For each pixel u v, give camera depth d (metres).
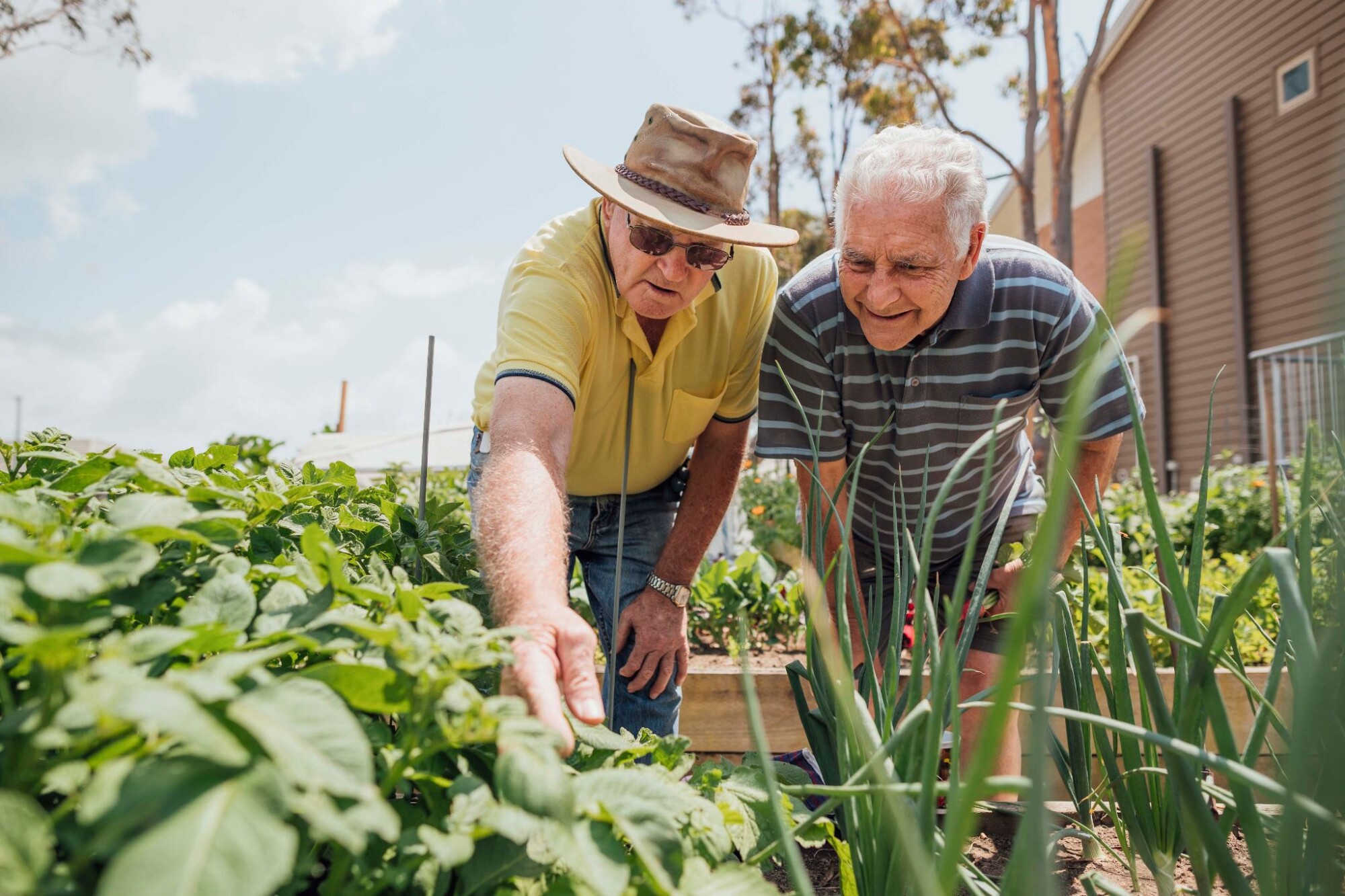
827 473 2.01
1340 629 0.73
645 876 0.74
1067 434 0.50
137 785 0.52
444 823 0.75
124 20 8.61
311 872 0.72
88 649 0.69
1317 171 9.88
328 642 0.72
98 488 0.96
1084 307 1.87
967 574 0.76
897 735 0.77
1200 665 0.86
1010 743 1.77
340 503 1.57
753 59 18.47
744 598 3.94
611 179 1.70
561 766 0.70
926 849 0.78
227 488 1.08
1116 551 1.20
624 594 2.15
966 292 1.79
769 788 0.70
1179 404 12.20
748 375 2.09
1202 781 0.99
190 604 0.75
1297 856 0.82
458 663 0.73
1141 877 1.25
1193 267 11.93
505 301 1.82
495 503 1.25
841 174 1.76
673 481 2.26
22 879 0.50
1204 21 11.62
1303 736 0.69
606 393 1.88
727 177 1.69
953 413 1.89
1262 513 6.02
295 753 0.55
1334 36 9.58
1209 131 11.57
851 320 1.86
